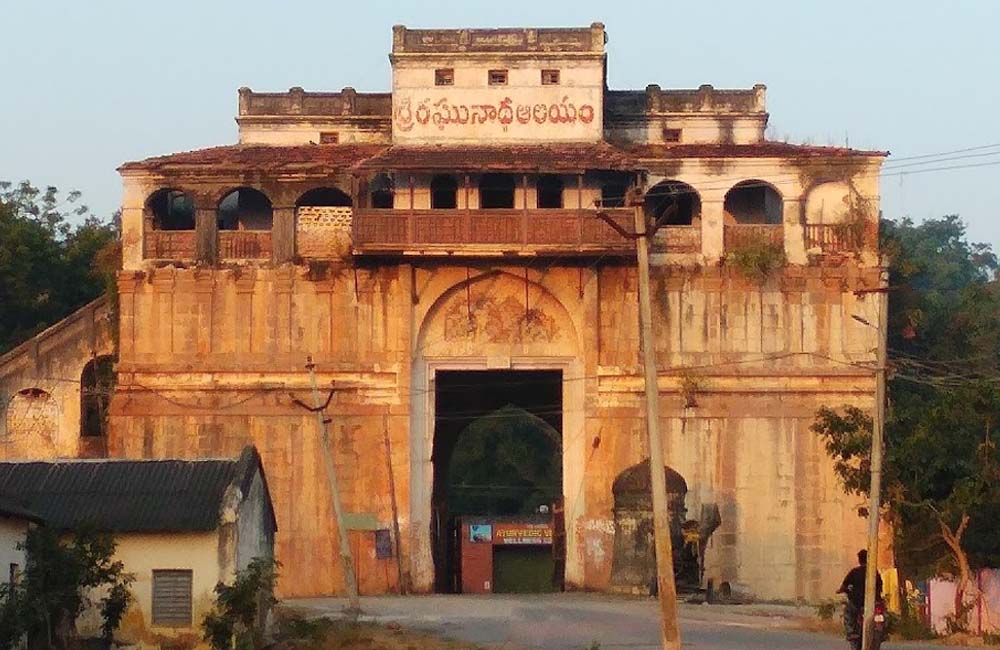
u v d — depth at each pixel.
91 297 69.50
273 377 51.50
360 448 51.22
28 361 55.19
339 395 51.44
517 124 53.59
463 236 50.53
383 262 51.69
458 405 56.34
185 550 34.16
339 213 52.31
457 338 51.84
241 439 51.19
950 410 41.47
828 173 51.94
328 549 50.66
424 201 52.38
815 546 50.34
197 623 33.91
